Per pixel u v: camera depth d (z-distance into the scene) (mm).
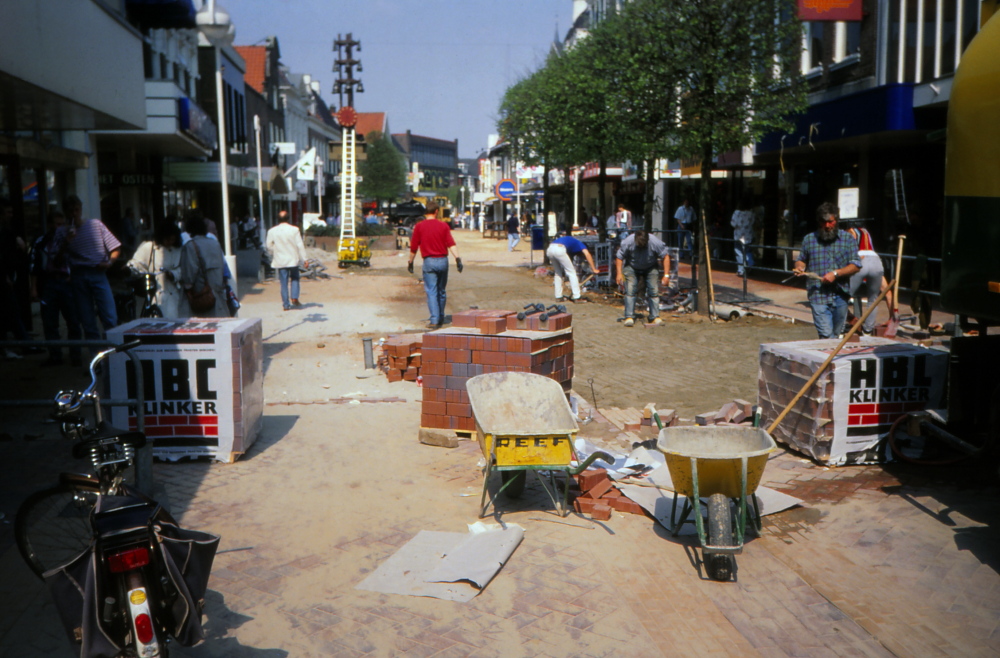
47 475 5754
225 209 12992
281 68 58312
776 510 5113
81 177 17594
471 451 6461
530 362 6430
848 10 14867
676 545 4680
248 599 4020
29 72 7289
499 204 66938
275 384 8945
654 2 13016
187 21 15953
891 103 13398
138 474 5148
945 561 4418
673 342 11398
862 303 11352
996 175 4820
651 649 3572
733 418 6711
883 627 3750
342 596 4047
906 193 16281
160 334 5984
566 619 3830
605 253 17984
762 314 13672
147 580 3004
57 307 9438
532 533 4848
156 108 18891
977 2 12953
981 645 3596
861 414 5977
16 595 4035
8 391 8242
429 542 4656
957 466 5988
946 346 9078
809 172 20359
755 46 12711
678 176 25094
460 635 3682
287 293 15133
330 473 5934
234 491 5551
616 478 5719
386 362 9648
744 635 3693
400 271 25078
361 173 81000
